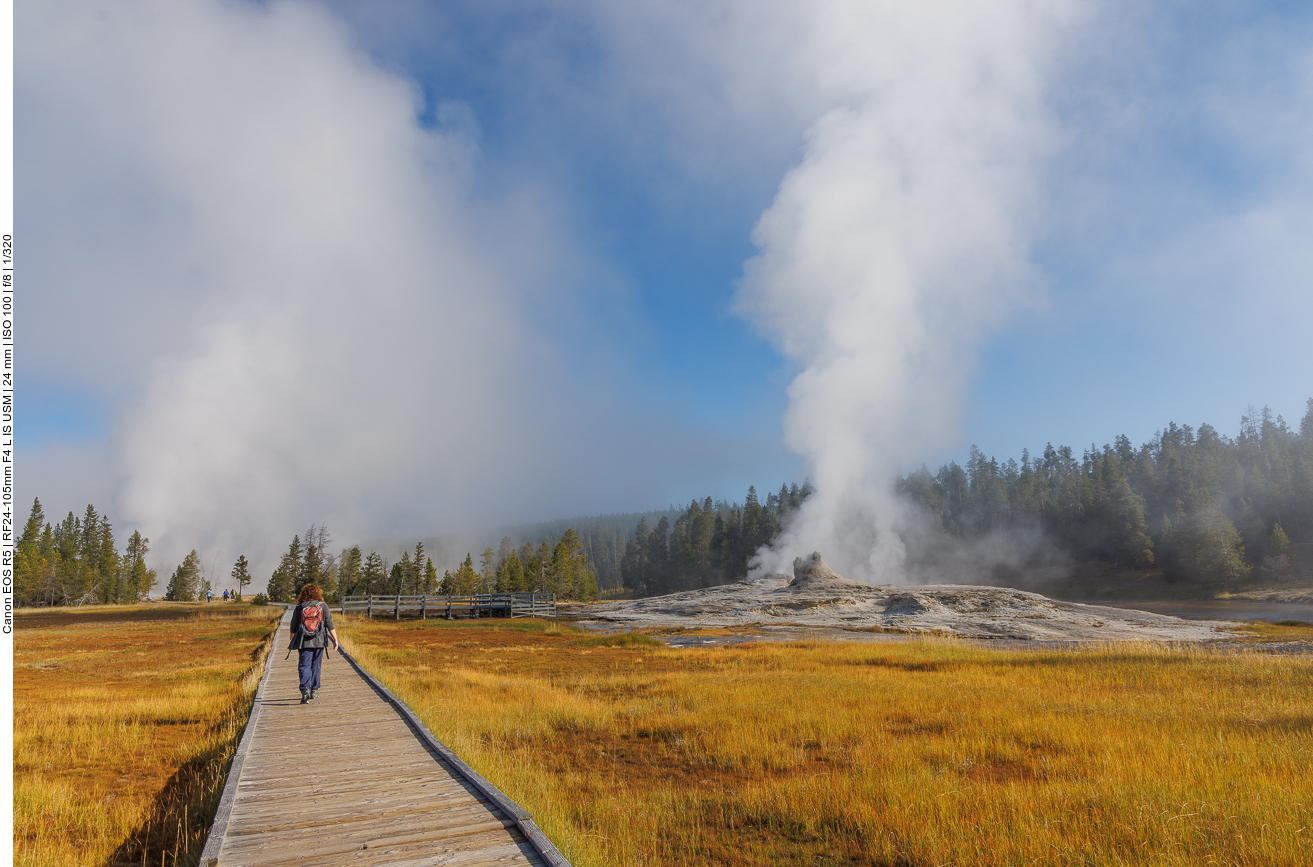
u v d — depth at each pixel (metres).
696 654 27.17
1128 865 5.57
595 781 8.83
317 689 12.40
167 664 23.55
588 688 17.77
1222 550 83.94
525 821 5.40
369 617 52.62
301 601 11.66
